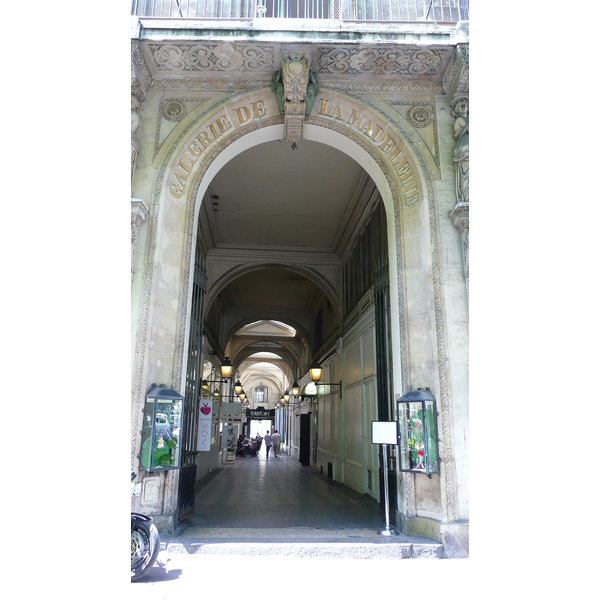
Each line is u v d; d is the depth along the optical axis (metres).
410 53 6.71
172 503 5.90
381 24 6.71
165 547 5.25
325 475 15.23
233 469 17.42
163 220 6.60
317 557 5.26
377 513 7.62
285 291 18.11
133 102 6.67
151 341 6.12
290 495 9.96
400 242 6.91
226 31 6.47
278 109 7.33
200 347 7.96
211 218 12.05
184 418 6.85
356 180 10.31
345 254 13.42
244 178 10.34
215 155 7.25
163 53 6.75
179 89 7.21
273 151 9.38
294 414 27.05
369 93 7.29
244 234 13.20
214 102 7.15
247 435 39.66
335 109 7.30
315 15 7.47
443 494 5.73
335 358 14.65
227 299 19.00
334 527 6.40
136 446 5.71
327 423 15.62
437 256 6.56
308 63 6.64
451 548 5.44
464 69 6.48
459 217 6.40
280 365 32.94
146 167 6.76
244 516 7.17
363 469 10.33
